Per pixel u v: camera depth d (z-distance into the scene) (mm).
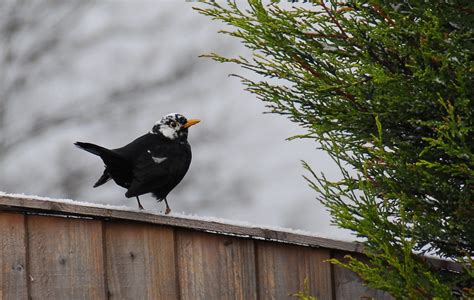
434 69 9625
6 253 9523
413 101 9484
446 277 9719
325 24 10055
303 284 10008
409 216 9562
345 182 9727
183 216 9828
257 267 9992
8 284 9500
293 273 10008
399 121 9820
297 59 10086
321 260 10023
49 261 9609
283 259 10016
